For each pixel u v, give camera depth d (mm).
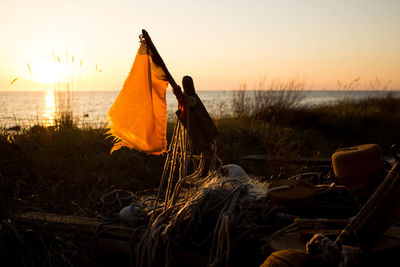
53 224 2900
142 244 2389
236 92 9969
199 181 2613
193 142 2502
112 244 2598
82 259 2617
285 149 5332
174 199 2521
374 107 12766
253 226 2072
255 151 6500
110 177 4750
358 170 2604
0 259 2613
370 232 1702
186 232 2145
